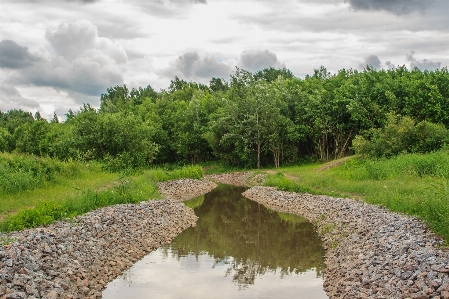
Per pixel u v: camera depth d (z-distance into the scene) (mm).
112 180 28891
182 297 12719
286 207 27734
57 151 40062
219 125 55656
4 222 14844
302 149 56031
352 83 50062
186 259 16812
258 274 15047
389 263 11680
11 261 10711
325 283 13594
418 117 40156
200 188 38531
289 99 54688
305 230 21734
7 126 90188
